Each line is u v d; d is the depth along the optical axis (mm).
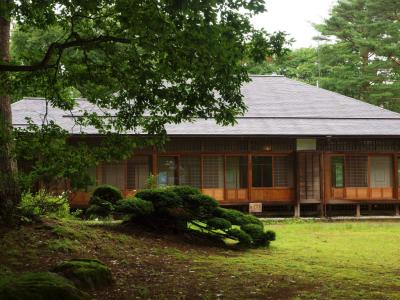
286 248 13359
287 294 7652
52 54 8797
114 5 8344
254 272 9336
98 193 12898
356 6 38594
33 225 10477
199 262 10156
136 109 9664
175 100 9109
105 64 9305
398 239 15602
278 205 24344
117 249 10406
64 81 9648
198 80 8578
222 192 23562
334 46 38031
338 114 25828
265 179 23922
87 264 7801
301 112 25812
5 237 9531
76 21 9070
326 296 7508
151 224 12672
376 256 12086
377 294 7656
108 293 7355
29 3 8320
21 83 9531
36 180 9688
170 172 23422
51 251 9352
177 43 7523
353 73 37969
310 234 17031
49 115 23141
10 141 8898
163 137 9742
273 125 23828
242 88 28438
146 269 9141
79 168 8828
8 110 10789
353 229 18656
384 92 36531
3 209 10250
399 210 25000
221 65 7840
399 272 9789
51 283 5949
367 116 25797
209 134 22250
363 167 24531
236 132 22625
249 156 23672
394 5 35719
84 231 10945
